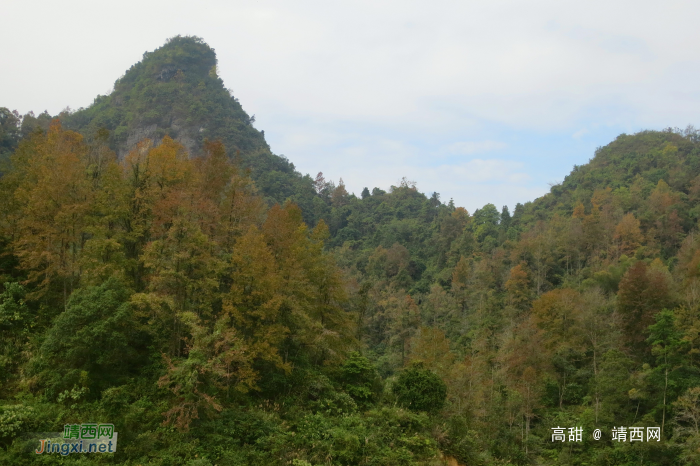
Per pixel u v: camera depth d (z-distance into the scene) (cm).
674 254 7875
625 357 4244
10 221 2984
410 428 2817
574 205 11488
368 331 7456
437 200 17650
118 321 2262
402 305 7188
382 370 5709
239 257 2614
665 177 11119
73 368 2188
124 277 2698
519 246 8844
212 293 2677
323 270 3572
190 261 2609
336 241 13675
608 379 3988
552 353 4712
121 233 2884
